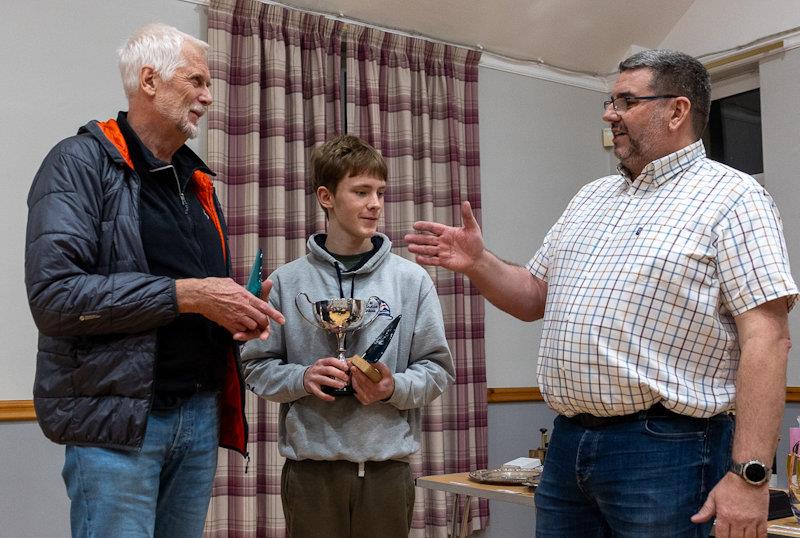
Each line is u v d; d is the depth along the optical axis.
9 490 2.99
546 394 1.69
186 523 1.80
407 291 2.06
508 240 4.41
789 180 3.87
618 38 4.62
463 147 4.17
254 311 1.64
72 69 3.26
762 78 4.03
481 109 4.38
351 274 2.03
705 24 4.35
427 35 4.14
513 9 4.19
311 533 1.92
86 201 1.63
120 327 1.57
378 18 3.95
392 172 3.93
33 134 3.16
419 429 2.05
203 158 3.49
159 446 1.69
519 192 4.48
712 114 4.43
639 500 1.51
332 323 1.88
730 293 1.51
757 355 1.44
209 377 1.80
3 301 3.06
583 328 1.59
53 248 1.56
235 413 1.90
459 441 3.90
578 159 4.74
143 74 1.76
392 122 3.95
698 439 1.52
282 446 2.00
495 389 4.24
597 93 4.83
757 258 1.48
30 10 3.19
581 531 1.64
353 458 1.89
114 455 1.62
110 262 1.65
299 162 3.59
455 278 3.98
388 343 1.83
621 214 1.67
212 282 1.62
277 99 3.57
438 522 3.76
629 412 1.54
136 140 1.76
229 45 3.51
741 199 1.54
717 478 1.52
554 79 4.67
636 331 1.54
